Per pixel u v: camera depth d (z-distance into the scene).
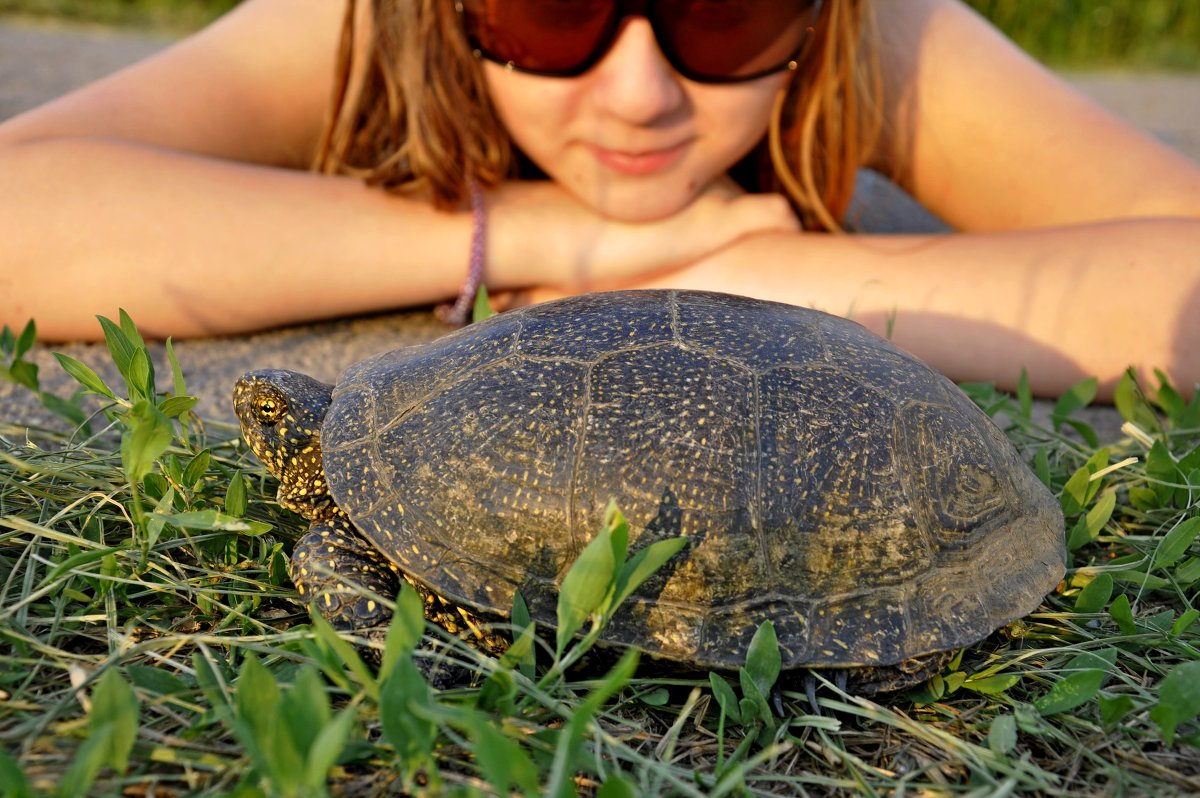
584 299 0.30
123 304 0.43
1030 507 0.29
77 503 0.30
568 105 0.43
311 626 0.26
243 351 0.45
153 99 0.48
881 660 0.25
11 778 0.19
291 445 0.29
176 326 0.44
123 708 0.21
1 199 0.42
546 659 0.26
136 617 0.27
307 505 0.30
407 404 0.28
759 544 0.25
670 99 0.42
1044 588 0.27
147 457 0.27
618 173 0.44
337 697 0.25
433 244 0.45
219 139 0.49
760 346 0.28
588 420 0.26
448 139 0.44
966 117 0.50
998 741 0.25
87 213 0.43
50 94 0.84
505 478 0.26
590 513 0.25
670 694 0.27
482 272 0.45
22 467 0.30
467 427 0.27
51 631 0.26
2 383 0.41
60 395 0.40
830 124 0.48
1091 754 0.25
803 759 0.25
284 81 0.51
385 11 0.46
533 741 0.23
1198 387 0.38
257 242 0.44
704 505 0.25
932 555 0.26
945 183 0.52
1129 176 0.46
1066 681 0.26
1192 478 0.34
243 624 0.27
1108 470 0.32
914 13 0.52
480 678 0.26
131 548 0.27
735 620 0.25
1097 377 0.41
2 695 0.25
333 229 0.45
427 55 0.44
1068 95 0.50
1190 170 0.45
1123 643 0.29
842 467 0.26
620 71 0.41
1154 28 1.67
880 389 0.28
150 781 0.22
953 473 0.27
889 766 0.25
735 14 0.42
